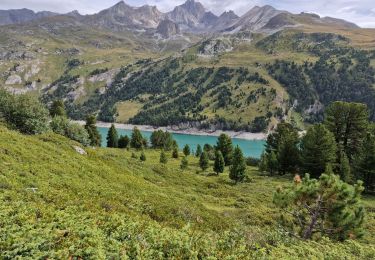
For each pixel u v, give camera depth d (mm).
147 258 10586
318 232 23812
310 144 71562
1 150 25453
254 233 17109
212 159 120000
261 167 86500
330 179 22375
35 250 9680
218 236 15078
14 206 13867
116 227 13617
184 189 49781
